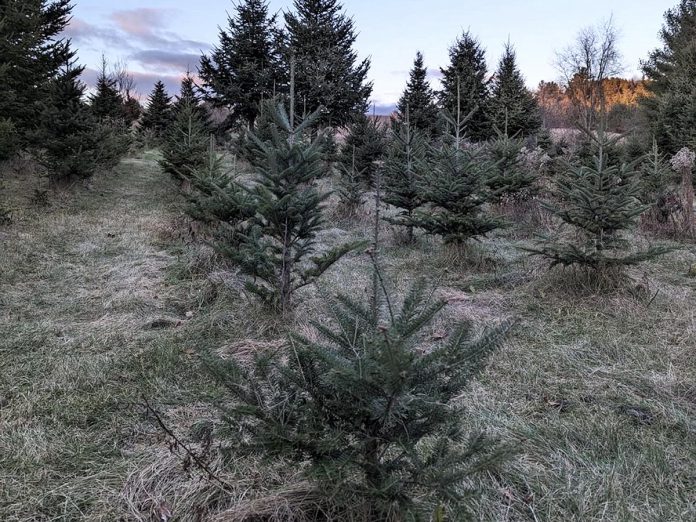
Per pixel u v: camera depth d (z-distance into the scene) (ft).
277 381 5.79
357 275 18.35
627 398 9.36
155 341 12.07
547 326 13.14
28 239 21.93
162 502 6.41
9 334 12.14
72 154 34.81
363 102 80.38
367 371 4.53
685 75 65.98
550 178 33.96
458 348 5.21
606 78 104.94
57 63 43.52
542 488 6.70
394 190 24.54
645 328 12.69
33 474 6.98
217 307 14.64
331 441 4.80
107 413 8.80
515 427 8.30
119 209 32.55
